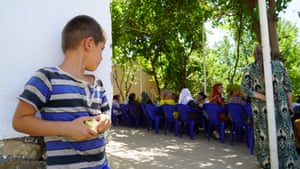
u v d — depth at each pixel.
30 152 1.38
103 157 1.25
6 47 1.31
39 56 1.41
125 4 9.55
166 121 7.37
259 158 3.53
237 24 9.45
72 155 1.12
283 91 3.38
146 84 16.44
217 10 8.68
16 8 1.35
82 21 1.24
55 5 1.47
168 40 10.96
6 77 1.31
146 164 4.25
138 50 11.45
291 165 3.37
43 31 1.42
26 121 1.06
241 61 12.62
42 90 1.08
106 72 1.70
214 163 4.26
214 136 6.56
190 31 10.27
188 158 4.61
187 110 6.46
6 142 1.32
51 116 1.10
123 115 9.39
